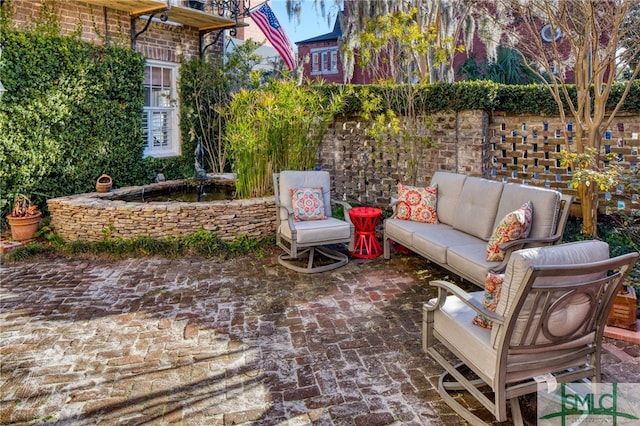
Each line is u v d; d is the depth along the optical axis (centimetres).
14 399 266
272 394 269
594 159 415
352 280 465
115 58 770
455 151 657
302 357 312
